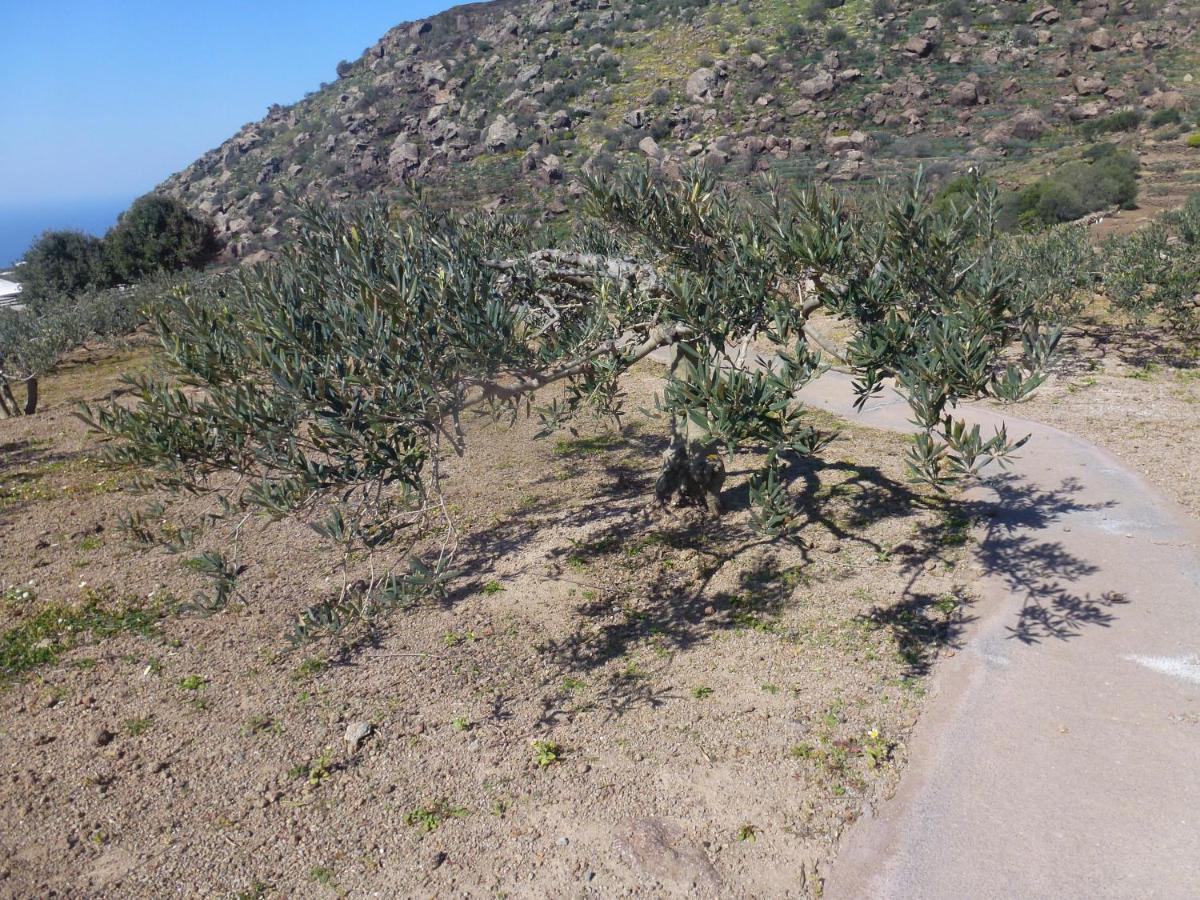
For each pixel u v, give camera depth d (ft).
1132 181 92.89
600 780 17.46
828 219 18.44
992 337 18.06
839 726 18.78
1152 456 33.55
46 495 38.60
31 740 19.74
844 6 198.49
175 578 28.27
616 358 23.26
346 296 17.33
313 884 15.25
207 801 17.51
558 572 27.02
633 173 22.30
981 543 27.12
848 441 38.83
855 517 29.91
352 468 16.90
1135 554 25.34
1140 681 19.52
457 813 16.78
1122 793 16.28
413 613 24.99
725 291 19.51
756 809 16.44
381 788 17.62
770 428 17.34
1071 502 29.63
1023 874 14.69
